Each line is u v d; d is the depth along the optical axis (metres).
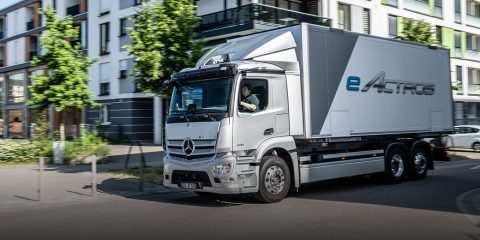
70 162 17.05
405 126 11.83
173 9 12.70
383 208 8.18
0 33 46.69
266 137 8.76
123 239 6.09
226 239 6.01
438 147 13.18
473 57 38.41
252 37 10.17
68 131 35.59
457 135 24.08
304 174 9.52
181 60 12.40
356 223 6.92
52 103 16.77
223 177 8.19
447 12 35.19
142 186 11.02
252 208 8.37
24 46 42.28
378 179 12.01
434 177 13.27
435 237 6.04
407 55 12.05
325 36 9.90
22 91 42.53
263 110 8.76
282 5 24.95
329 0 25.33
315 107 9.55
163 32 12.31
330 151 10.44
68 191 10.68
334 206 8.45
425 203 8.70
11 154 17.41
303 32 9.48
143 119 30.97
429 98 12.70
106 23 32.78
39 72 39.78
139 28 12.83
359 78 10.59
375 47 11.10
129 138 30.47
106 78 32.72
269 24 21.58
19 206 8.82
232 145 8.25
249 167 8.45
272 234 6.26
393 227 6.63
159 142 28.64
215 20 23.12
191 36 12.73
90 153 17.53
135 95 30.17
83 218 7.62
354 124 10.38
